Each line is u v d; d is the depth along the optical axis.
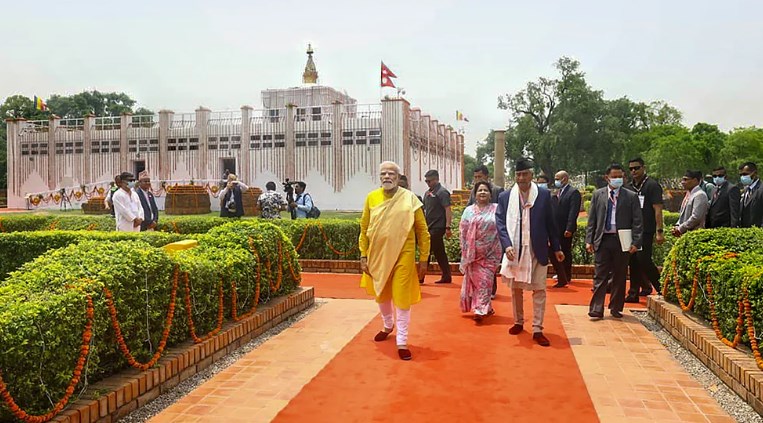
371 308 8.27
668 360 5.77
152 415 4.40
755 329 4.89
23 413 3.54
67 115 70.69
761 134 52.78
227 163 36.84
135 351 4.79
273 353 5.99
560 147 49.75
